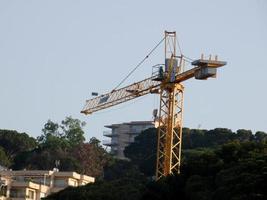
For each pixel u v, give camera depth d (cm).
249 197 19838
